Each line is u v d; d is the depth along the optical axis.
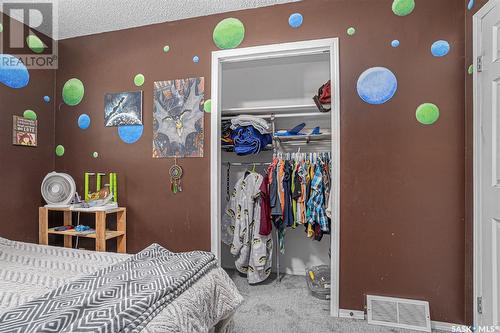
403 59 2.09
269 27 2.33
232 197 3.04
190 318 1.17
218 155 2.46
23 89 2.53
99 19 2.50
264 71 3.27
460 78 1.99
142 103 2.60
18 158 2.49
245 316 2.18
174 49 2.54
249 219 2.85
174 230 2.51
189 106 2.49
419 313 2.01
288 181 2.71
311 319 2.13
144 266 1.43
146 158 2.59
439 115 2.02
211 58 2.45
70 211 2.63
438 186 2.02
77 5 2.30
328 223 2.57
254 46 2.36
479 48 1.80
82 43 2.77
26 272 1.45
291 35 2.28
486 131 1.73
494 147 1.66
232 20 2.41
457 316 1.99
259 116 3.08
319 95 2.56
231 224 3.02
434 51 2.04
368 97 2.14
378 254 2.12
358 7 2.17
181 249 2.49
